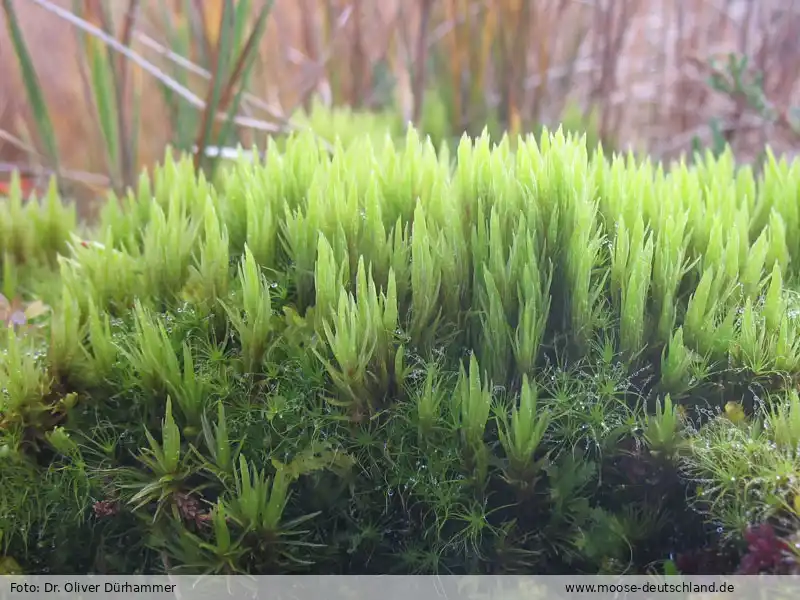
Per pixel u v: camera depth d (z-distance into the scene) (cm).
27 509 13
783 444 12
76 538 13
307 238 14
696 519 12
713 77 24
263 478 12
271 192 15
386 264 14
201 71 22
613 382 12
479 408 12
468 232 14
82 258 15
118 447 13
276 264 15
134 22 21
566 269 13
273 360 13
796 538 11
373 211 14
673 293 13
